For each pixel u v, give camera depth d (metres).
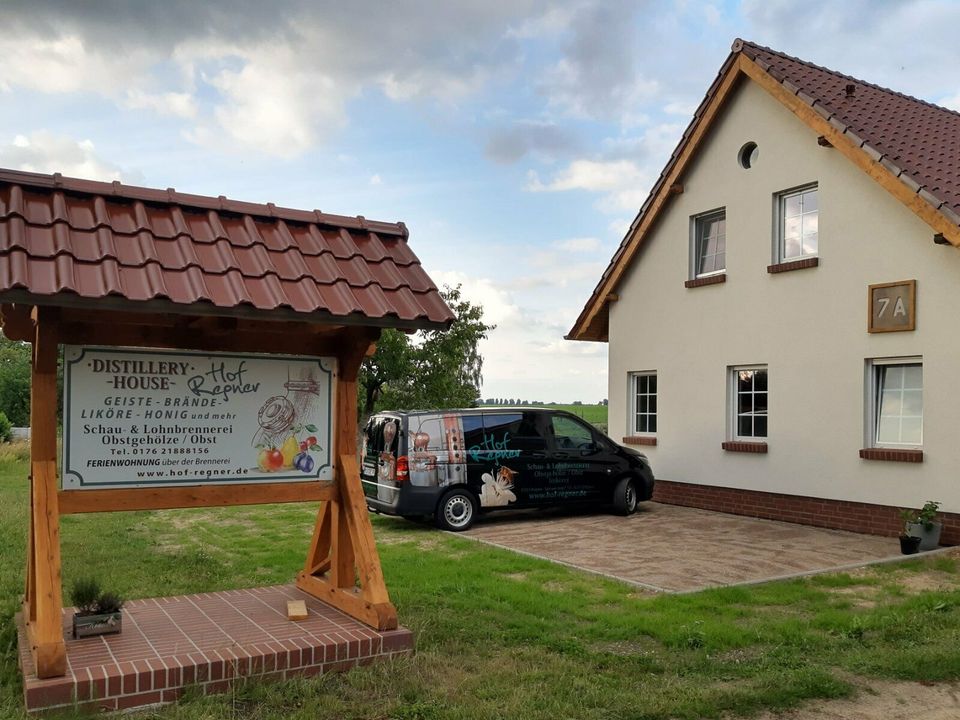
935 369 11.11
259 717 4.88
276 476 6.38
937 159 11.95
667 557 10.05
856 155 11.79
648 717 5.00
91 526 12.38
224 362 6.18
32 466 5.58
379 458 12.62
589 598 7.89
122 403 5.82
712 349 14.62
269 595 7.25
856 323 12.17
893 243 11.69
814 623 7.07
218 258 5.89
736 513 14.02
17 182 5.70
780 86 13.11
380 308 6.02
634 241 16.12
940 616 7.25
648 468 14.38
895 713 5.19
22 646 5.68
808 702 5.35
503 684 5.48
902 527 11.26
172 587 8.13
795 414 13.05
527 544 11.02
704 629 6.79
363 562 6.31
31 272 5.04
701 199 14.98
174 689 5.14
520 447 13.05
